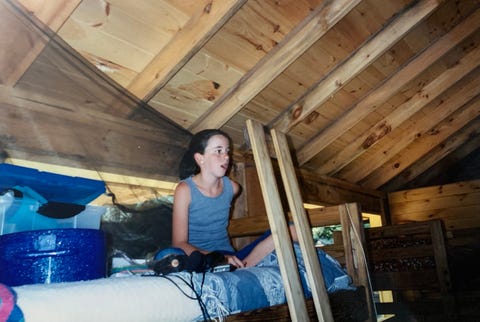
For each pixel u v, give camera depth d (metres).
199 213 1.69
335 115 2.84
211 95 2.16
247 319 1.21
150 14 1.64
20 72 1.47
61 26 1.44
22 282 1.07
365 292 1.83
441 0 2.12
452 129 3.48
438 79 2.92
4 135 1.45
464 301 2.56
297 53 2.03
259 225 2.11
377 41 2.27
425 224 2.48
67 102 1.67
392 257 2.57
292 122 2.54
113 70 1.79
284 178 1.71
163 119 2.05
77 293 0.86
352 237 1.86
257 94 2.27
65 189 1.39
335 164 3.31
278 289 1.43
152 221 1.80
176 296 1.04
